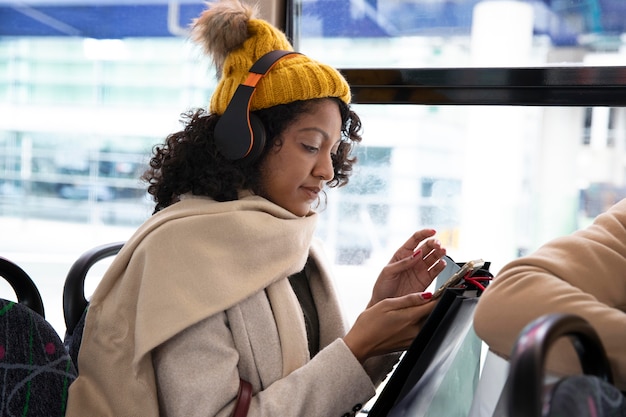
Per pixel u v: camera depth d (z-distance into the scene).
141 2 2.46
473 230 1.83
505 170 1.78
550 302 0.73
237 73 1.17
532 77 1.61
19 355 1.08
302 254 1.20
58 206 2.69
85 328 1.13
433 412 0.90
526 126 1.74
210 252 1.08
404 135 1.76
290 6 1.75
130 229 2.66
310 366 1.07
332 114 1.18
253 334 1.09
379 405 0.98
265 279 1.12
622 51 1.59
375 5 1.72
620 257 0.81
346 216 1.85
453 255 1.84
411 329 1.11
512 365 0.49
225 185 1.16
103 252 1.35
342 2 1.73
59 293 2.39
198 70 1.95
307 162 1.17
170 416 1.05
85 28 2.56
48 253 2.68
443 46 1.68
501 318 0.75
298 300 1.28
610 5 1.58
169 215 1.13
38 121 2.65
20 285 1.23
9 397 1.06
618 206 0.89
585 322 0.55
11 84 2.65
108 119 2.57
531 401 0.47
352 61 1.74
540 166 1.76
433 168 1.80
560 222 1.79
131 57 2.52
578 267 0.79
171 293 1.05
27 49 2.62
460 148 1.77
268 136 1.16
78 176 2.66
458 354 0.91
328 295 1.31
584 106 1.61
